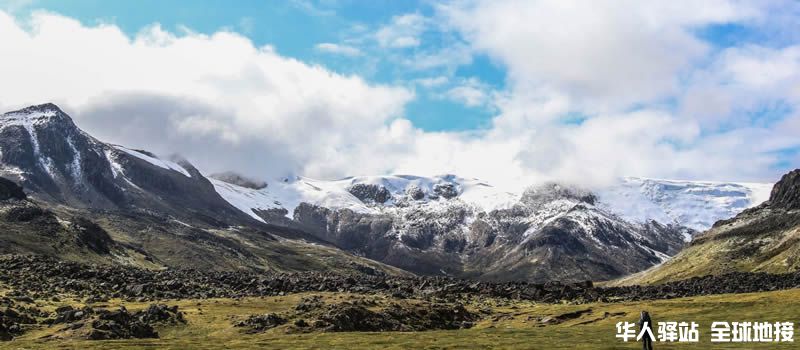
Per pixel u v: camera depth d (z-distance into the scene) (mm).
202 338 131875
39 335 123375
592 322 168875
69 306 146250
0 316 128250
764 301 174750
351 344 115562
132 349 105125
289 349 107312
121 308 139500
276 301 184750
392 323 156625
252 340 122562
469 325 172250
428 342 118188
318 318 148750
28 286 180875
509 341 120625
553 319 174000
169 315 150000
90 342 113750
